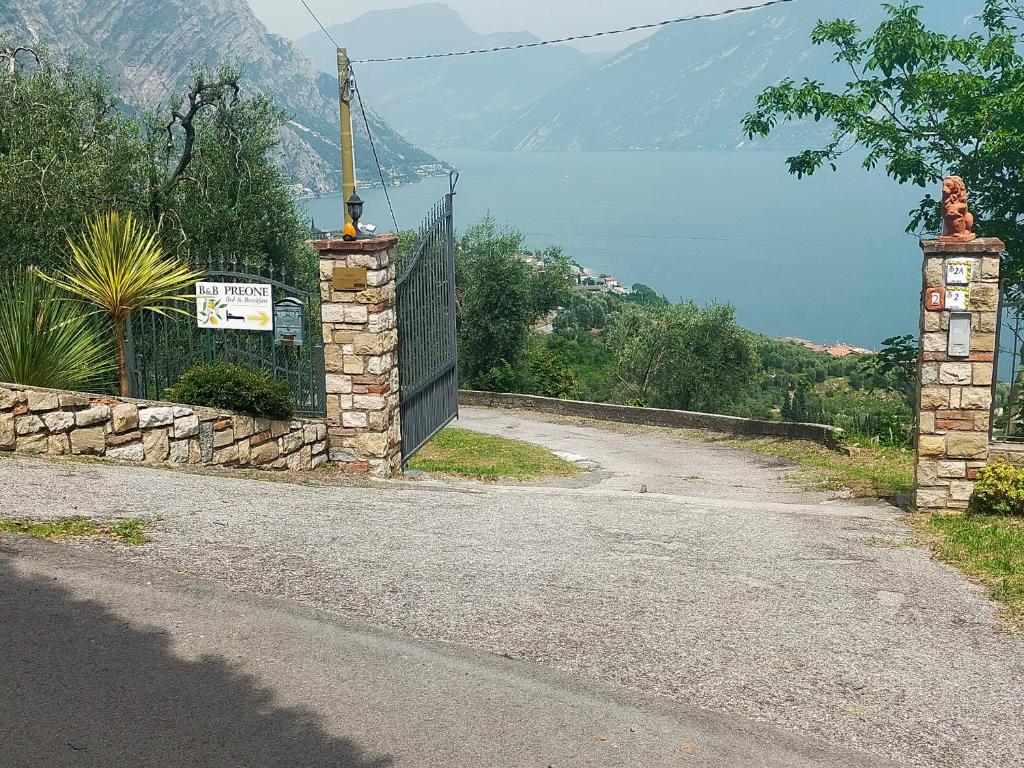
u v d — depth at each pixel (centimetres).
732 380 4722
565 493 1110
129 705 426
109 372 1127
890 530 917
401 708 442
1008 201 1873
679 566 727
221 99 1947
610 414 2698
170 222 1827
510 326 4228
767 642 563
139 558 613
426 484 1091
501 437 2220
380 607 571
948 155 1956
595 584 658
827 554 798
